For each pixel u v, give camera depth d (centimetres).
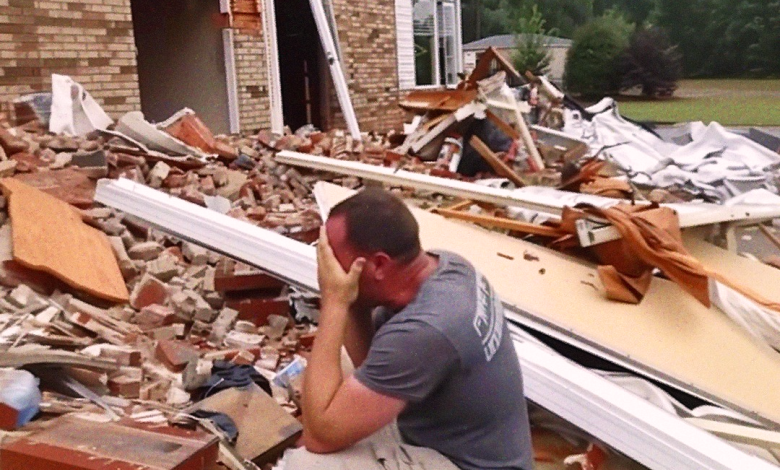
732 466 283
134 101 994
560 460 329
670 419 307
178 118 828
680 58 3350
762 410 366
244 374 349
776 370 392
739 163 1030
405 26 1716
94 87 944
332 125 1548
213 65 1218
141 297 447
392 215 220
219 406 308
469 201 603
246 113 1231
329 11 1448
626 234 414
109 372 315
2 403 255
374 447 225
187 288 471
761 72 3306
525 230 498
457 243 468
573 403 314
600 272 427
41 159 609
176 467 230
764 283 478
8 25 841
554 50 3378
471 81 1023
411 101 1051
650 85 3164
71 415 271
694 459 287
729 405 366
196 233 441
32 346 318
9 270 406
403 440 233
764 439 328
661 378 372
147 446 243
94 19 937
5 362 285
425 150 1010
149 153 704
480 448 224
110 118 909
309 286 402
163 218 452
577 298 418
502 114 979
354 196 227
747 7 3269
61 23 898
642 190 905
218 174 711
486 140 995
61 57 901
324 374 215
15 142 610
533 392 321
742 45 3303
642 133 1212
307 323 473
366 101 1603
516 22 3562
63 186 555
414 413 227
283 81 1600
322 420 211
